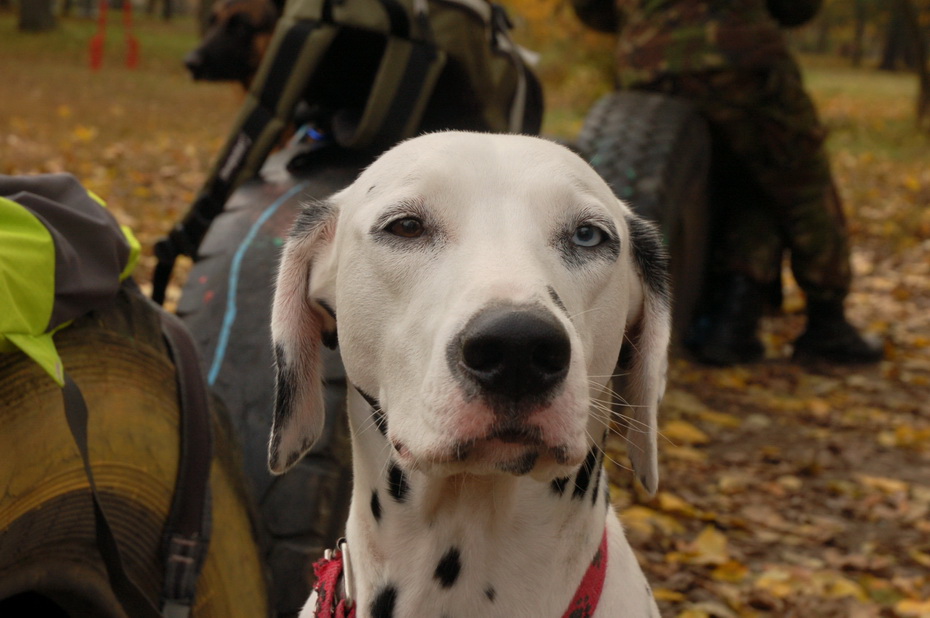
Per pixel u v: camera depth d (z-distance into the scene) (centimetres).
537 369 55
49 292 67
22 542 64
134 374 72
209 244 99
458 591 66
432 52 100
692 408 154
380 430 66
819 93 908
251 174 103
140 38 938
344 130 103
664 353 68
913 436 150
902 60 1681
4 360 66
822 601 105
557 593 66
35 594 70
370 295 63
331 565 73
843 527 121
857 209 324
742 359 180
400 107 99
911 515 124
